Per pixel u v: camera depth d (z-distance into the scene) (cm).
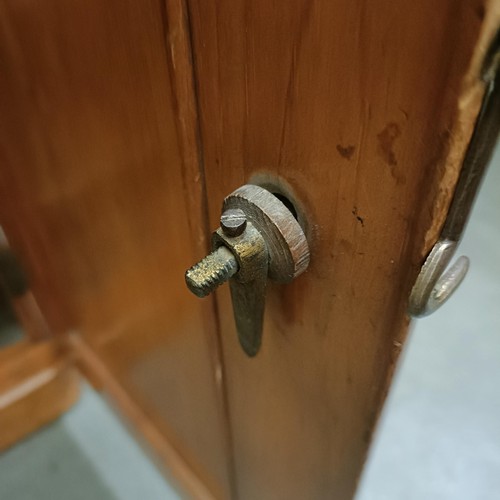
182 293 20
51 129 21
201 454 31
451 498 39
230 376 20
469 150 8
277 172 12
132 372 34
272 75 10
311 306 13
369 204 10
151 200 17
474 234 56
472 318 49
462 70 8
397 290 11
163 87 13
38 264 35
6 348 40
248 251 12
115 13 13
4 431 40
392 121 9
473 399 44
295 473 21
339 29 9
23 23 17
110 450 40
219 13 10
